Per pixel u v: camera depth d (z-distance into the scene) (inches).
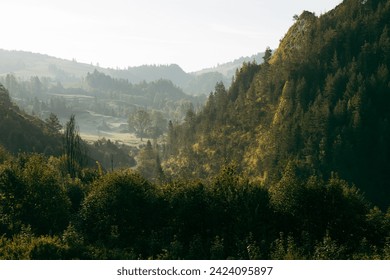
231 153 6658.5
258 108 6811.0
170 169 7539.4
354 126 4904.0
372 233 1487.5
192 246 1261.1
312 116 5423.2
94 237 1503.4
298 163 4953.3
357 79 5531.5
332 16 7564.0
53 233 1530.5
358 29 6697.8
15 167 1686.8
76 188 2144.4
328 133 5113.2
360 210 1596.9
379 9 6761.8
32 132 6077.8
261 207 1503.4
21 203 1582.2
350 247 1355.8
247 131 6752.0
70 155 3415.4
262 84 7076.8
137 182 1664.6
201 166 7012.8
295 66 6717.5
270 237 1379.2
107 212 1540.4
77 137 3631.9
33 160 1811.0
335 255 1040.8
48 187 1644.9
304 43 7071.9
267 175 5433.1
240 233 1389.0
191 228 1498.5
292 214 1530.5
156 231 1524.4
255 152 6166.3
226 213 1507.1
